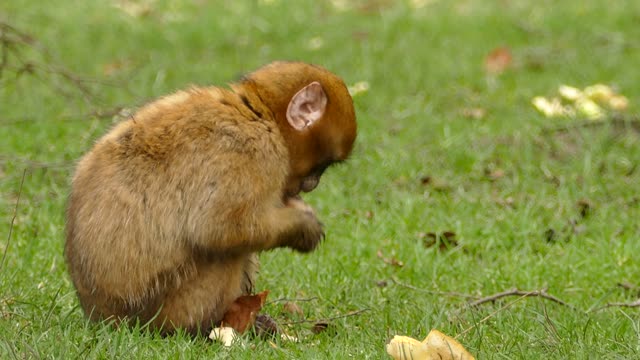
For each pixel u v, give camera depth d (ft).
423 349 27.37
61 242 39.32
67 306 33.12
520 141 52.95
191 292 29.86
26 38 51.21
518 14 78.02
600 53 67.92
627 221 44.39
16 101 58.70
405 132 54.85
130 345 28.30
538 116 56.65
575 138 53.06
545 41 71.10
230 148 29.19
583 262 39.24
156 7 83.05
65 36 73.72
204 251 29.45
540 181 48.91
